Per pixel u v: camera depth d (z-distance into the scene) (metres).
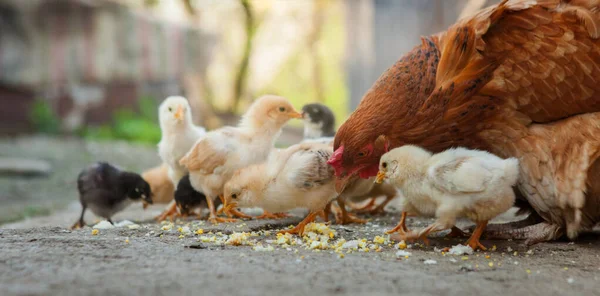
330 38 5.84
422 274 1.54
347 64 4.23
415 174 1.66
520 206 1.76
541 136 1.67
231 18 5.24
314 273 1.53
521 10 1.68
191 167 1.82
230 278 1.51
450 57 1.68
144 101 4.28
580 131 1.66
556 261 1.62
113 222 1.90
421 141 1.69
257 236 1.71
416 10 3.62
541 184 1.68
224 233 1.73
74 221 1.97
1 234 1.70
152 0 5.05
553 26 1.67
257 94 5.57
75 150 3.34
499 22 1.68
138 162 3.04
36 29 3.92
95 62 4.12
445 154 1.65
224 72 5.38
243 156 1.82
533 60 1.67
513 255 1.64
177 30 4.58
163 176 2.03
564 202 1.67
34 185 2.51
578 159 1.66
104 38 4.16
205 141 1.82
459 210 1.64
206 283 1.50
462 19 1.71
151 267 1.54
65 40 4.02
